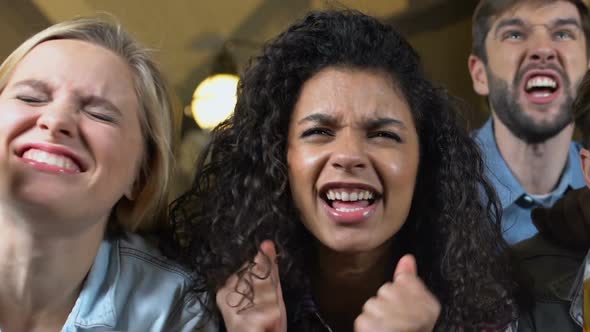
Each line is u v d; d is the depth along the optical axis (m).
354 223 0.91
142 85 0.93
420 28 1.68
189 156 2.19
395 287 0.90
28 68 0.84
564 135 1.25
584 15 1.27
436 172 1.04
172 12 2.45
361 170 0.90
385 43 0.98
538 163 1.25
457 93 1.60
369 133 0.93
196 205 1.04
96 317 0.87
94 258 0.90
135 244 0.97
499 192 1.25
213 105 2.39
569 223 1.17
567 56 1.25
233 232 0.97
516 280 1.11
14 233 0.80
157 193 0.98
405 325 0.88
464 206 1.03
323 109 0.92
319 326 1.03
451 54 1.65
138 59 0.93
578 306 1.08
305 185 0.93
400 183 0.93
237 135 1.02
